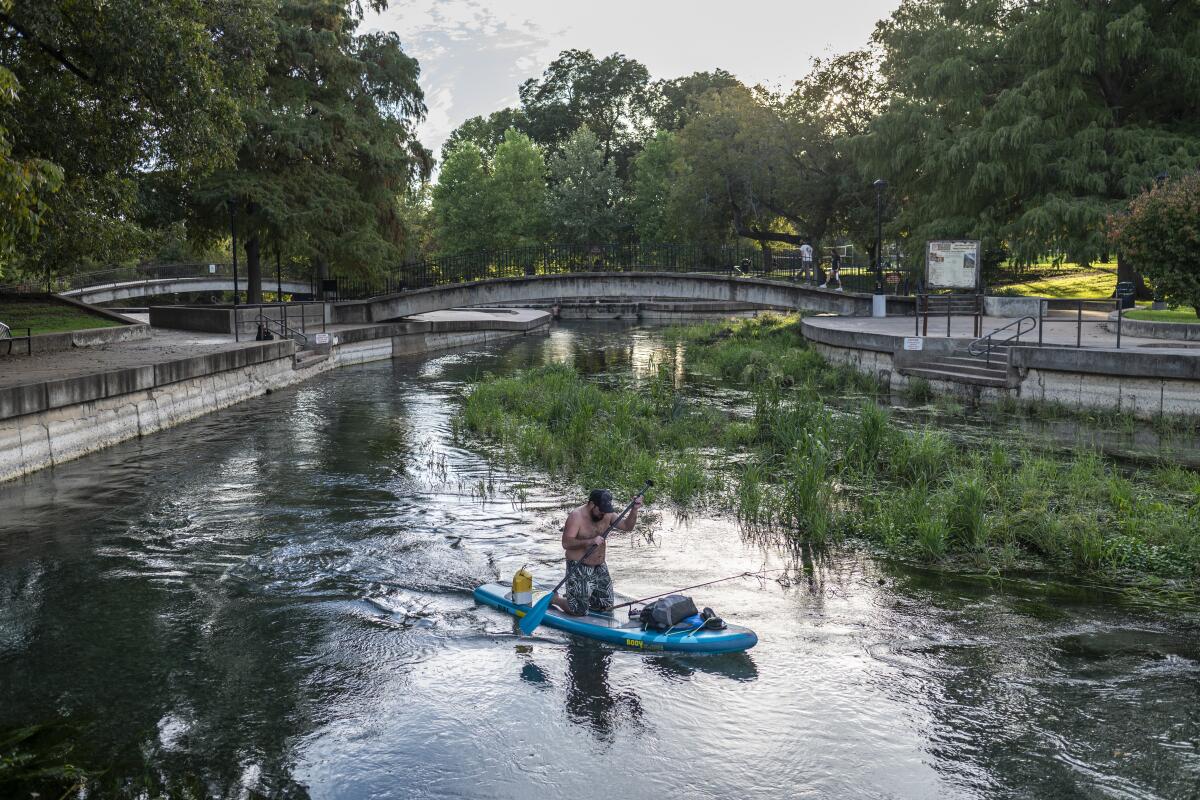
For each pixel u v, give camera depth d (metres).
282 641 7.64
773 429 15.62
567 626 7.76
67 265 23.62
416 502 12.12
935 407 18.33
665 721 6.26
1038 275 47.56
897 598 8.52
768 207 49.91
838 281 36.28
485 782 5.55
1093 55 29.30
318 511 11.66
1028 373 17.77
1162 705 6.38
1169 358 15.30
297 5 33.91
